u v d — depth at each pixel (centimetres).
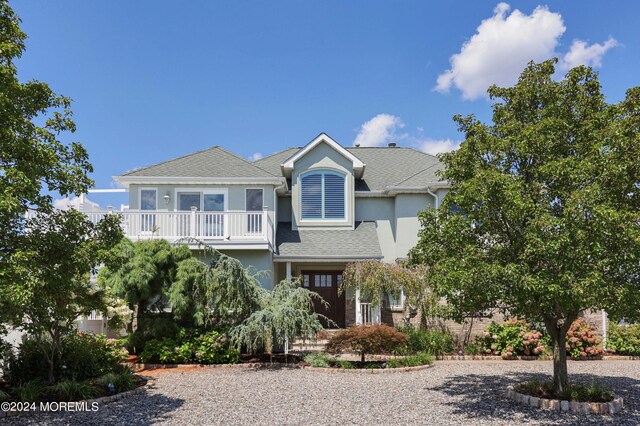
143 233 1900
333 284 2205
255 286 1578
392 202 2283
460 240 938
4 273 716
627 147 817
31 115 889
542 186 879
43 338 1131
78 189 898
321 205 2225
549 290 766
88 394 977
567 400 928
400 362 1433
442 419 834
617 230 762
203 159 2178
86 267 891
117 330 1445
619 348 1767
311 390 1094
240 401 981
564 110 947
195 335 1520
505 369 1423
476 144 973
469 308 919
